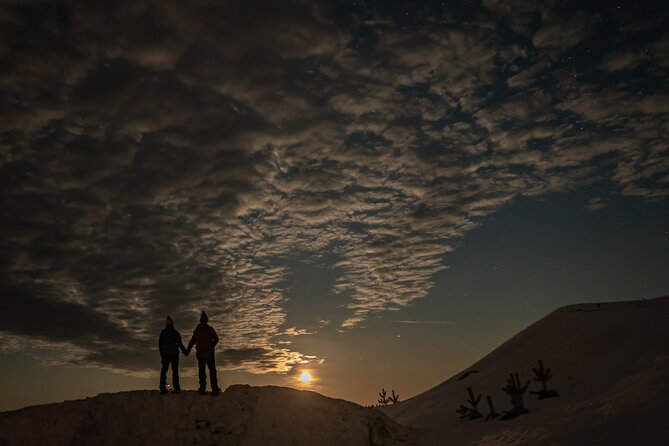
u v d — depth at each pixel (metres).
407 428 19.39
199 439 15.10
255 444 15.01
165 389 16.78
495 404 23.88
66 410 15.74
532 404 20.72
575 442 12.80
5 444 14.23
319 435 15.71
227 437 15.26
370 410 19.17
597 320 30.22
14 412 15.75
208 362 17.02
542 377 21.28
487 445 16.00
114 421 15.45
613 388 17.84
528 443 14.44
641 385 15.98
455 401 27.42
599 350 25.98
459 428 20.31
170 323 17.19
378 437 16.45
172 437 15.09
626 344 24.97
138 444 14.71
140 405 16.17
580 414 15.86
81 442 14.61
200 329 17.19
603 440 12.22
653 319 26.53
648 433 11.62
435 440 18.09
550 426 15.65
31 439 14.50
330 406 17.25
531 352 30.33
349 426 16.42
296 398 17.27
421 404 30.66
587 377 22.25
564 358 27.06
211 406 16.38
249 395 17.06
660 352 20.36
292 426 15.85
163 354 16.94
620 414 13.85
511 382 19.80
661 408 12.82
